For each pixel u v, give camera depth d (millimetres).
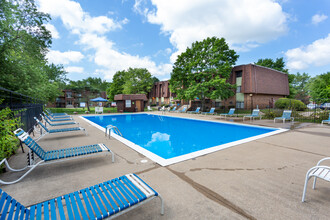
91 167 3719
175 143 7418
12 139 3854
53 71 33969
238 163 3943
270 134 7305
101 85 71188
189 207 2293
